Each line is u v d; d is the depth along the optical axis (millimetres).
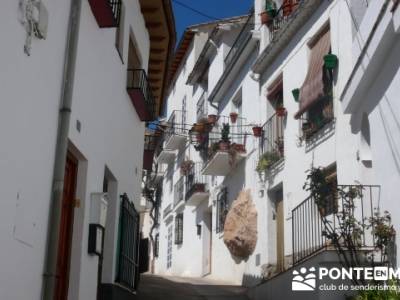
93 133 7844
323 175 9234
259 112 15445
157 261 28766
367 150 9711
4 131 4816
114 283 9180
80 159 7480
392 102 8156
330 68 11141
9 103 4918
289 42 13758
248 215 15219
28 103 5363
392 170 8156
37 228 5590
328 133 11242
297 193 12344
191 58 25250
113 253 9227
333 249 8898
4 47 4812
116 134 9523
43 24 5645
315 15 12391
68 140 6625
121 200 9680
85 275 7406
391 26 7734
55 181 6016
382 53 8312
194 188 20578
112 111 9180
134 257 10703
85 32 7387
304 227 10977
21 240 5191
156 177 29266
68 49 6531
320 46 12109
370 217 8484
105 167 8844
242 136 16656
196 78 23469
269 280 11297
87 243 7480
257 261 14586
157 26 12586
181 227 24328
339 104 10750
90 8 7633
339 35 11039
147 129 22438
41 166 5723
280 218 13875
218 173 17969
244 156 16266
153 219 29797
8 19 4891
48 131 5941
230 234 15914
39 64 5660
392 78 8188
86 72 7430
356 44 10070
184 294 12797
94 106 7898
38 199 5625
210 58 21594
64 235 7148
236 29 20047
